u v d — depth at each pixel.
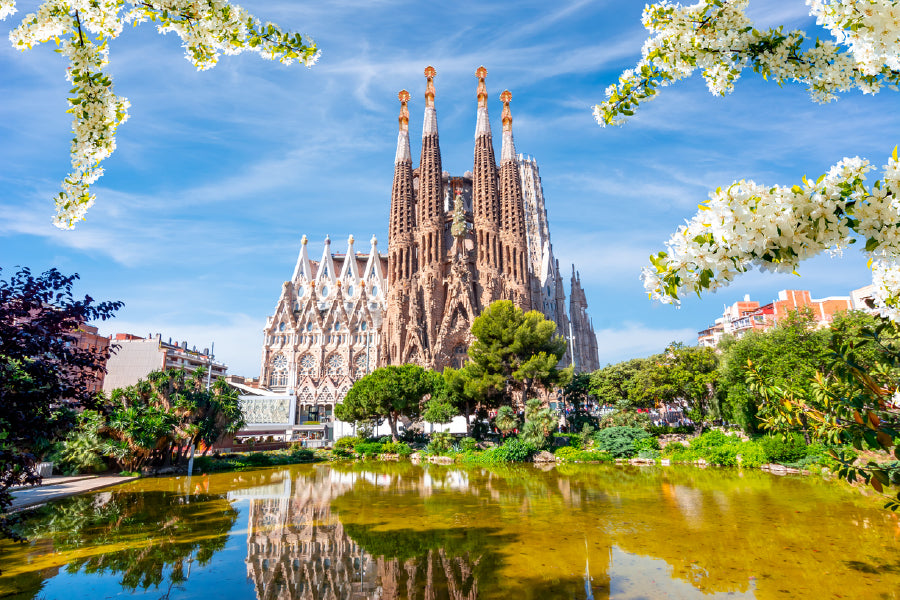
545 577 13.91
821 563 14.58
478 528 19.95
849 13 4.15
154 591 13.27
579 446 55.31
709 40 5.15
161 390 44.34
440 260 115.50
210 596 12.89
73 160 5.25
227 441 63.53
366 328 120.75
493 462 51.66
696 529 18.97
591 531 19.03
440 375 75.19
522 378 63.62
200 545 17.86
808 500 24.38
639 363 69.19
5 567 15.38
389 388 66.19
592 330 147.75
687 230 3.94
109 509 25.39
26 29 5.13
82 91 5.30
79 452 38.78
